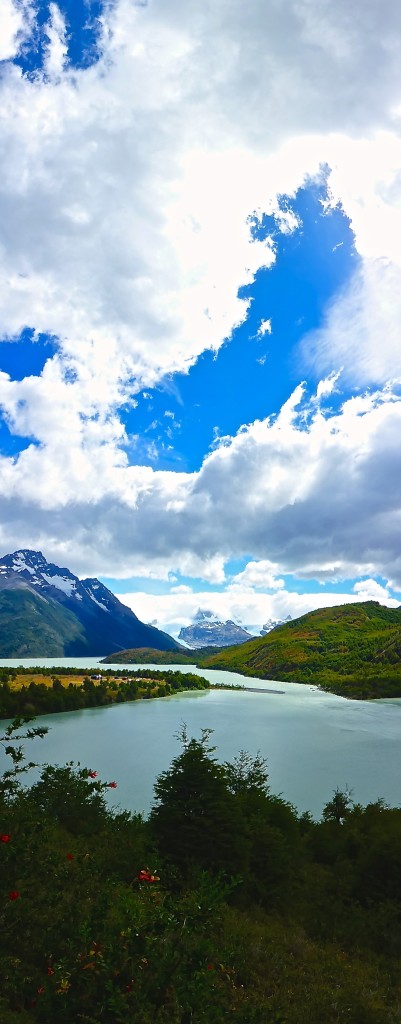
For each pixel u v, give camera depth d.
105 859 21.47
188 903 9.34
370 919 24.97
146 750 113.56
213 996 8.03
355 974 17.92
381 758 107.44
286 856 30.81
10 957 8.66
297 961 17.73
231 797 30.66
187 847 27.38
